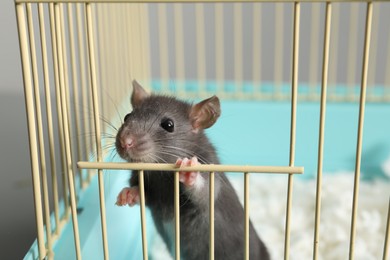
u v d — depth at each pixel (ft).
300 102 1.76
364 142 1.72
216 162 1.10
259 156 1.73
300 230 1.40
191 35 2.00
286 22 1.98
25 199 1.52
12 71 1.48
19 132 1.51
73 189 0.90
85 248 1.03
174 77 2.03
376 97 1.77
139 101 1.13
